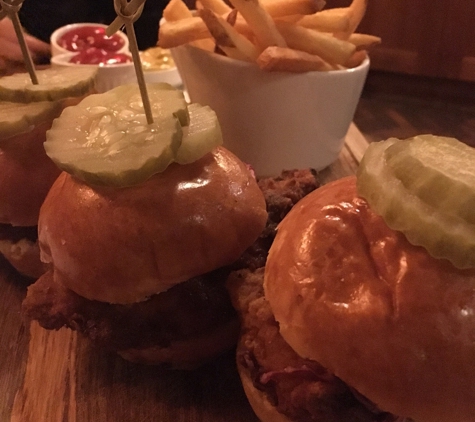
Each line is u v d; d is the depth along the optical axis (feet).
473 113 1.39
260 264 0.56
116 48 1.23
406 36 1.48
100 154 0.49
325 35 0.81
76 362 0.61
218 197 0.52
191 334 0.55
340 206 0.46
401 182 0.42
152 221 0.50
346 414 0.43
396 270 0.41
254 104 0.84
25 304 0.57
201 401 0.56
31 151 0.63
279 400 0.46
